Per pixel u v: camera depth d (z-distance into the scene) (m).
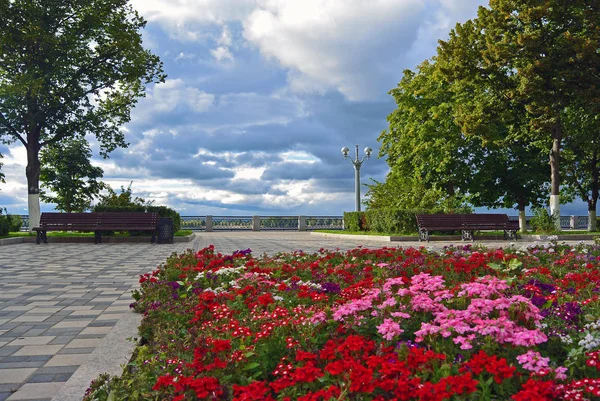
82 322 5.50
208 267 7.49
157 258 12.33
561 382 2.56
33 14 20.17
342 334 3.49
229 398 2.53
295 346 3.17
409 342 3.10
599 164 29.05
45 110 21.45
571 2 20.95
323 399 2.38
